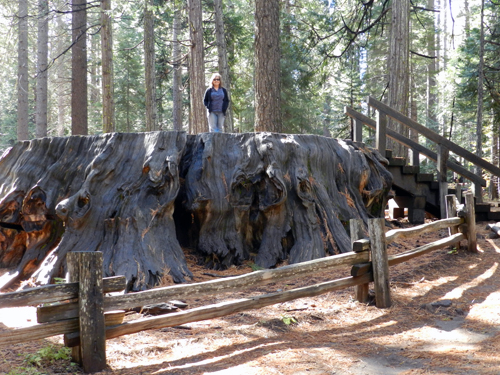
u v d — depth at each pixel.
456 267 6.97
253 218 7.28
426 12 27.08
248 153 7.43
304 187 7.45
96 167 6.73
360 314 4.91
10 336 3.12
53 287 3.32
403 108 14.52
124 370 3.48
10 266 6.94
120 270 5.82
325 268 4.84
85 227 6.33
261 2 12.45
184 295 3.89
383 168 9.10
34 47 29.91
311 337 4.21
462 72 18.86
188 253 7.23
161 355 3.81
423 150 11.12
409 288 5.87
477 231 10.08
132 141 7.13
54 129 32.66
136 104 30.20
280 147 7.55
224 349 3.91
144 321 3.72
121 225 6.29
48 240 6.74
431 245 6.65
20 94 20.59
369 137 24.47
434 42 30.27
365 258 5.23
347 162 8.52
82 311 3.42
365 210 8.39
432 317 4.75
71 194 6.85
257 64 12.54
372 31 23.39
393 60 14.64
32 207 6.75
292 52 21.66
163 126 35.97
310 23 20.06
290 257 7.00
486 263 7.11
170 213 6.62
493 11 19.25
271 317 4.75
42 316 3.28
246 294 5.71
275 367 3.48
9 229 7.06
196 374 3.38
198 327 4.50
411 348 3.88
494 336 4.10
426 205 11.29
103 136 7.22
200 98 17.45
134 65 29.39
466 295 5.46
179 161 6.91
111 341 4.11
